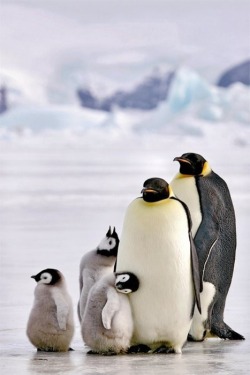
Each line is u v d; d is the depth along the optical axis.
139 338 14.16
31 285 22.39
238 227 38.59
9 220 42.19
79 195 57.31
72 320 14.27
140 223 13.78
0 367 12.88
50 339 14.11
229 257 15.70
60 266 25.89
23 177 76.75
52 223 40.56
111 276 13.92
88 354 13.96
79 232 36.59
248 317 17.73
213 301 15.54
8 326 16.84
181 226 13.81
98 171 86.25
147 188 13.80
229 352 14.27
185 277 13.87
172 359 13.57
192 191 15.52
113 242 14.83
